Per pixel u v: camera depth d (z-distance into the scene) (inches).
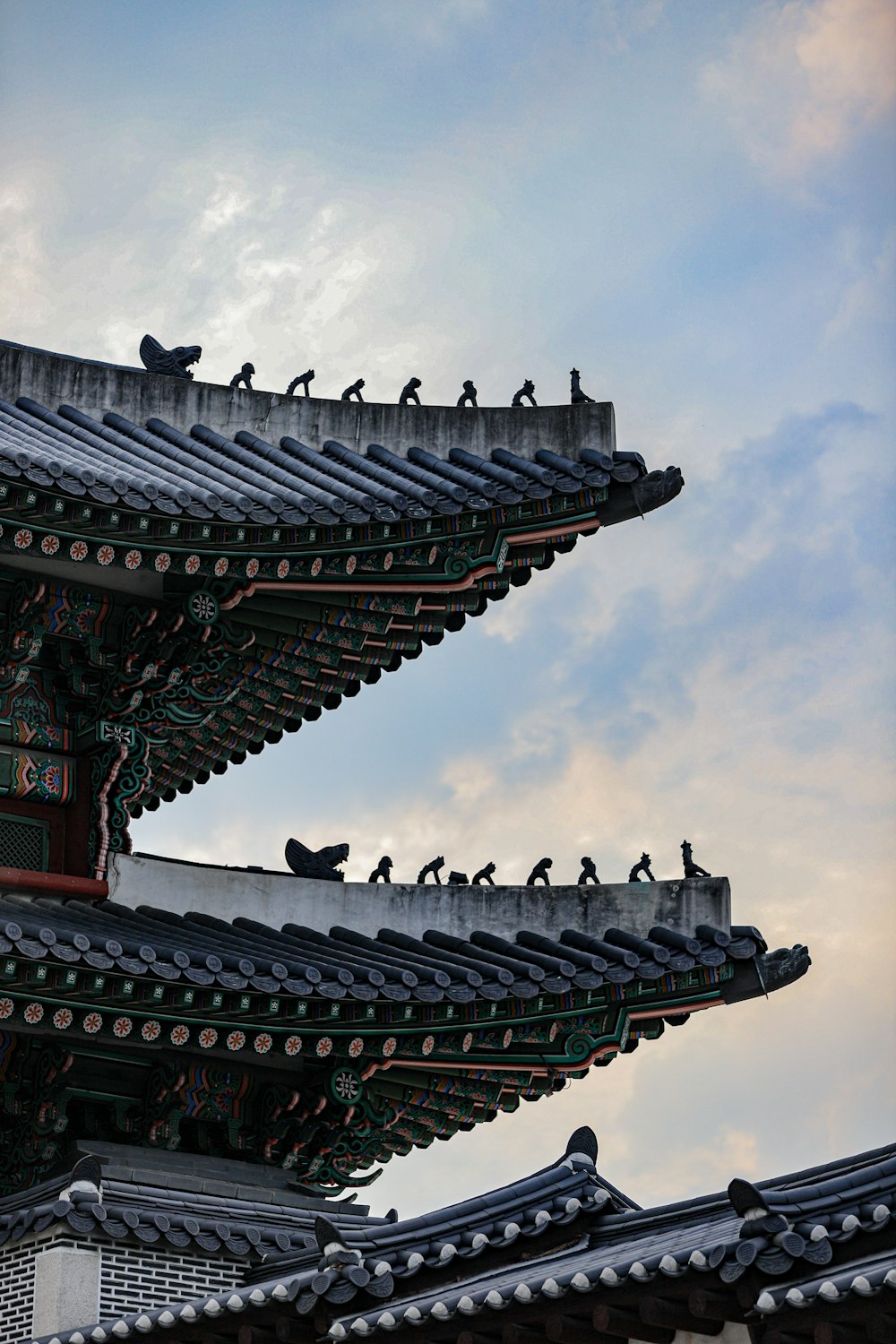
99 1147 725.9
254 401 844.0
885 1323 417.7
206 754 834.8
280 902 792.3
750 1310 443.2
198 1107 749.3
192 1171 740.7
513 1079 769.6
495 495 772.6
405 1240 558.9
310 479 789.9
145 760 786.8
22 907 740.7
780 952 761.6
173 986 669.9
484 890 803.4
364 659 812.0
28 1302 650.8
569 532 798.5
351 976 698.2
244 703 816.3
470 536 783.7
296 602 781.9
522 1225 568.4
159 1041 690.8
